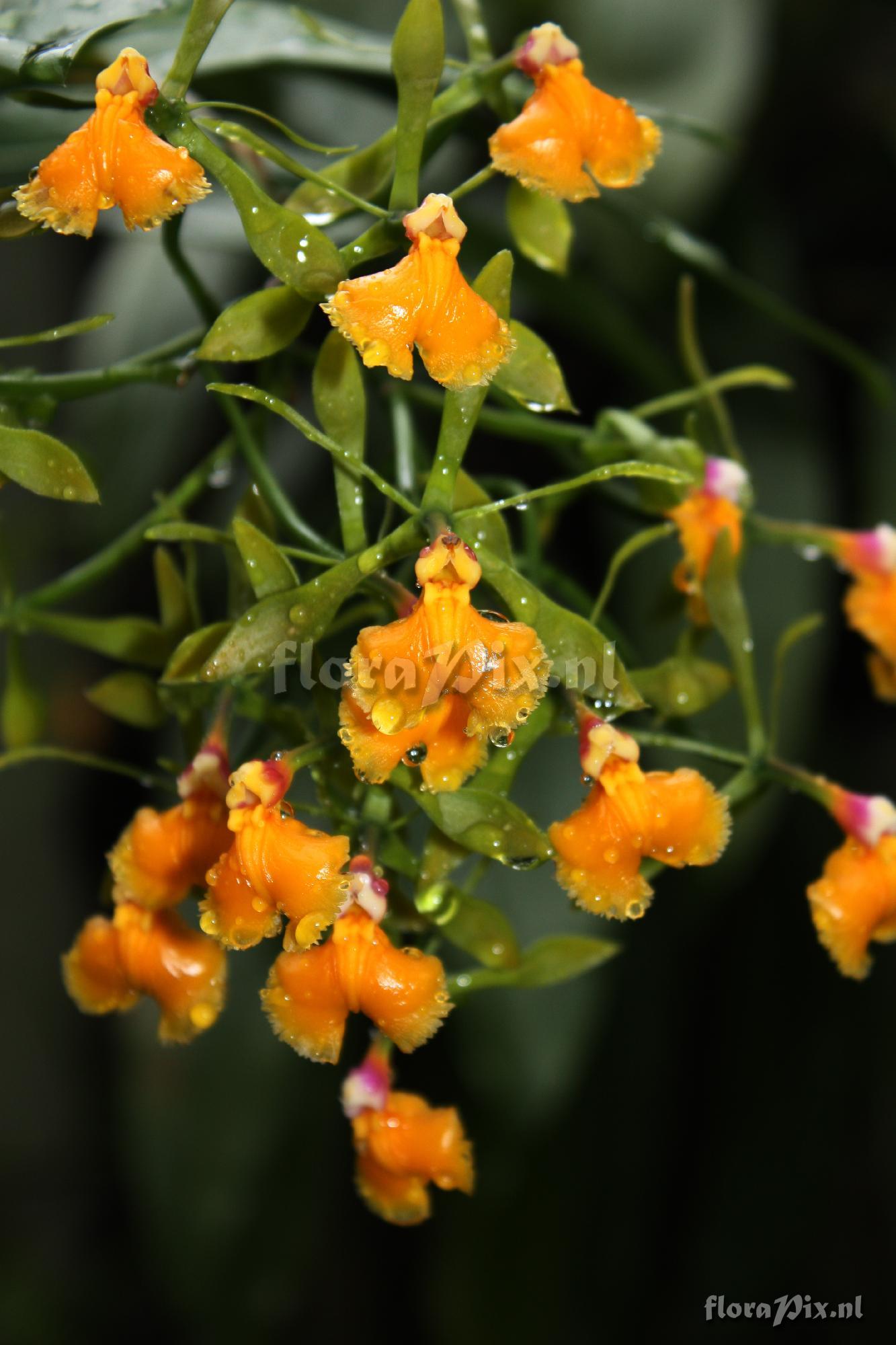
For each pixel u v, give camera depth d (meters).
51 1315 0.61
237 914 0.34
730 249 0.43
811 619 0.36
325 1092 0.43
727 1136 0.47
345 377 0.34
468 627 0.34
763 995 0.47
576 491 0.38
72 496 0.35
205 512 0.43
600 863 0.35
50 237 0.56
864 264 0.48
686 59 0.40
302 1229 0.43
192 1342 0.46
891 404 0.43
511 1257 0.44
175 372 0.36
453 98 0.35
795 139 0.47
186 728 0.37
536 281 0.41
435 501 0.34
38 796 0.62
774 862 0.47
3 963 0.63
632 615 0.41
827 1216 0.48
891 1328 0.48
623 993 0.44
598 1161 0.46
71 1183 0.65
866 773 0.47
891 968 0.47
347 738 0.34
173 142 0.34
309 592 0.34
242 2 0.38
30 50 0.35
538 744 0.42
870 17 0.47
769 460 0.42
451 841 0.35
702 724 0.40
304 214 0.35
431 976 0.35
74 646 0.55
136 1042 0.43
